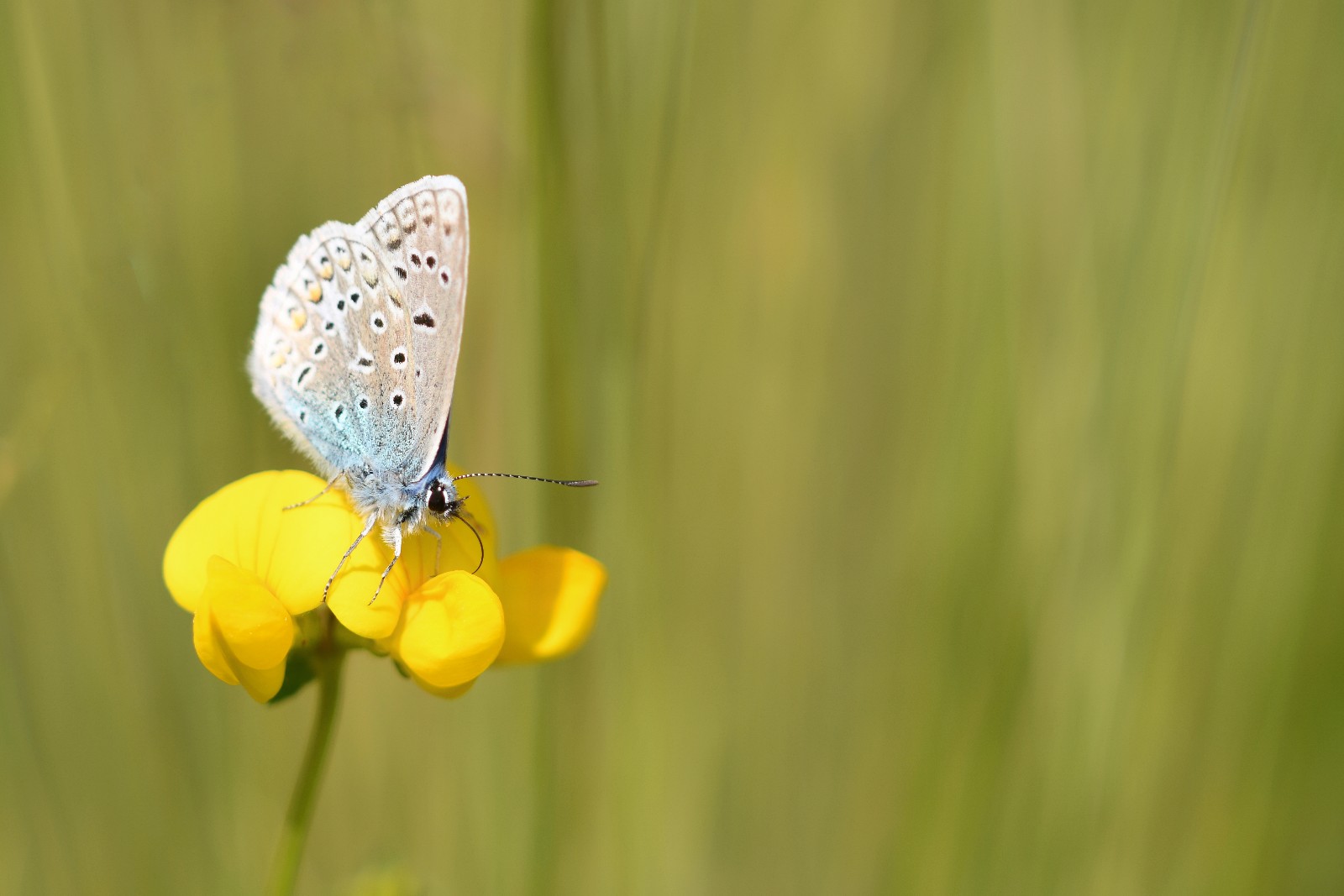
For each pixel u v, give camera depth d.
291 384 0.30
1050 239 0.34
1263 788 0.35
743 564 0.36
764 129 0.36
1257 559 0.35
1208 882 0.34
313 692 0.35
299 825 0.29
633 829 0.33
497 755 0.33
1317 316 0.34
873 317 0.36
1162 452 0.33
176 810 0.33
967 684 0.34
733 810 0.35
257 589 0.29
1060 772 0.33
